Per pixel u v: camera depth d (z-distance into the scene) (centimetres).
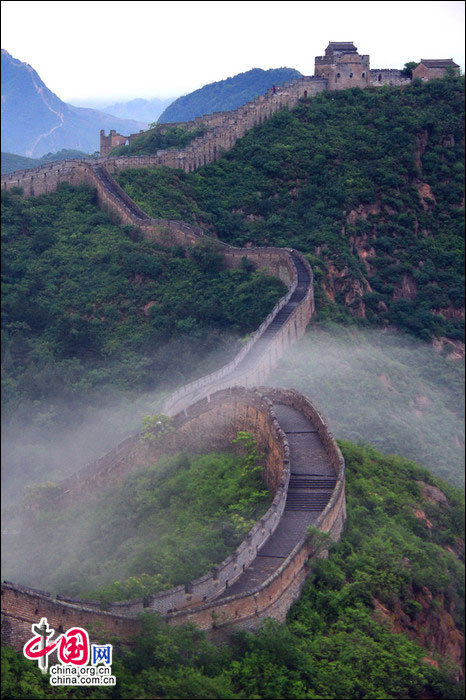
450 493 9831
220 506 7775
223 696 5262
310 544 6712
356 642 6191
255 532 6556
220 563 6253
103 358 15125
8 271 17050
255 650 5753
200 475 8300
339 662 5972
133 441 9544
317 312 15388
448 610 7619
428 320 18725
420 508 8938
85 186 18988
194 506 7838
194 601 5944
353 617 6450
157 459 9169
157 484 8544
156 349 15038
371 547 7338
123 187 18950
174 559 6700
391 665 6097
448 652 7288
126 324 15900
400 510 8556
